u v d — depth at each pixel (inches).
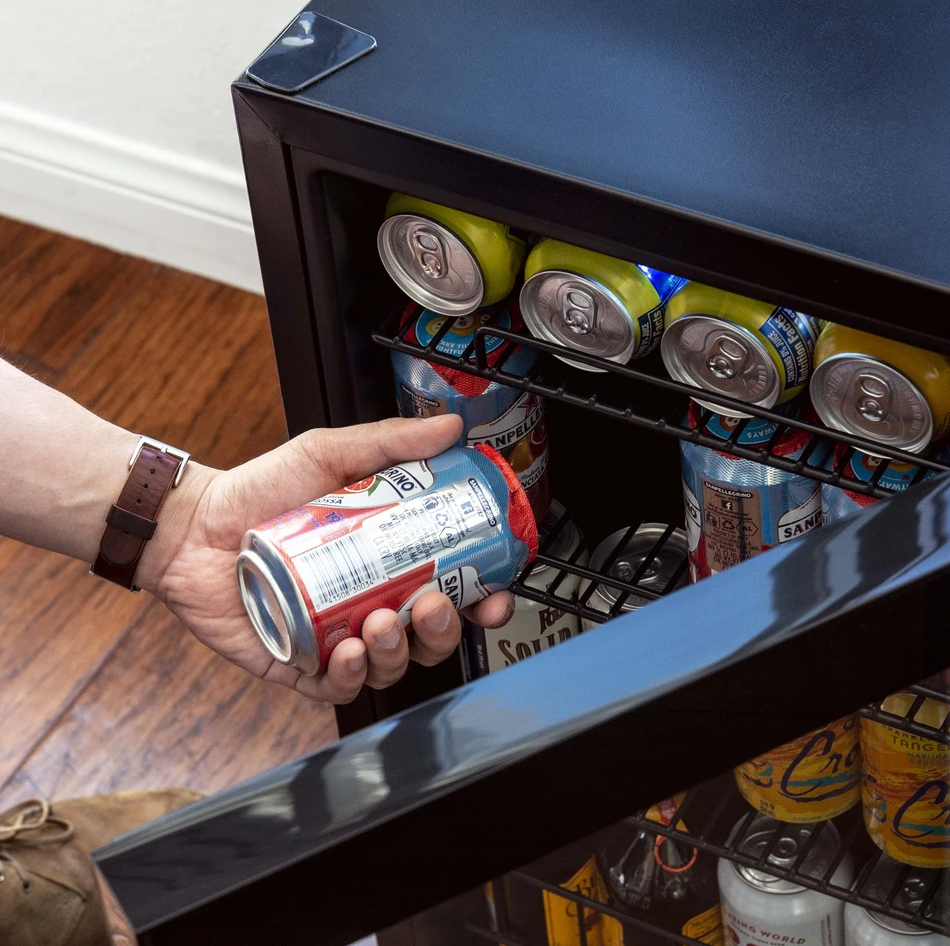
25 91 82.2
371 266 41.0
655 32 37.1
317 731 68.7
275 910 20.2
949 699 25.6
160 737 69.2
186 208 83.1
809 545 22.8
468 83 36.0
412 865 21.2
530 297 38.5
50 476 45.8
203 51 74.7
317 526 38.3
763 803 39.1
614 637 22.0
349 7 38.4
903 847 37.9
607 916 32.4
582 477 54.4
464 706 21.5
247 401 81.1
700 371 37.4
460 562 39.1
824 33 36.5
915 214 31.9
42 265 88.3
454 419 41.2
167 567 46.4
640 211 33.1
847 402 35.5
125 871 19.9
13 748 69.4
